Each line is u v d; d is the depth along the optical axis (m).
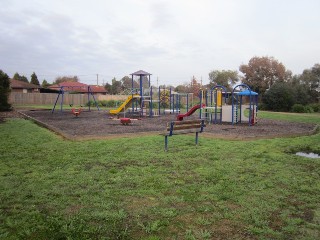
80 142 10.70
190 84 63.88
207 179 6.36
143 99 26.97
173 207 4.84
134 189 5.66
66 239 3.85
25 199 5.14
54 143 10.55
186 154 8.73
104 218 4.41
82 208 4.77
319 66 48.38
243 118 19.53
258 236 3.94
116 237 3.88
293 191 5.65
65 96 50.16
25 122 18.44
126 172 6.80
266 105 36.97
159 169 7.09
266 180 6.27
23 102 48.09
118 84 79.44
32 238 3.86
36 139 11.48
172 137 11.87
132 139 11.33
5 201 5.05
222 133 13.72
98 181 6.16
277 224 4.29
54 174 6.61
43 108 36.44
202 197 5.28
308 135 13.58
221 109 19.69
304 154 9.59
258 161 7.98
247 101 44.53
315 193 5.56
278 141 11.45
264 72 53.72
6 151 9.15
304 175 6.70
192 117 24.12
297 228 4.16
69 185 5.88
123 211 4.66
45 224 4.21
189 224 4.25
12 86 55.47
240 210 4.73
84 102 50.72
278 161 8.03
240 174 6.73
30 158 8.20
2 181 6.11
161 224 4.23
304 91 38.84
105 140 11.14
